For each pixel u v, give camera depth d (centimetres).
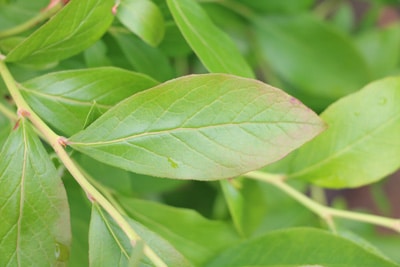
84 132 27
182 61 40
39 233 27
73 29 29
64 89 29
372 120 31
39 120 28
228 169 27
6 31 32
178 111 27
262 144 27
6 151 28
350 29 50
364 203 59
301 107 27
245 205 35
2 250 27
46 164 28
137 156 27
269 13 40
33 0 34
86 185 27
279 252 31
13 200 27
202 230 33
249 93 27
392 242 43
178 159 27
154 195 41
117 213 27
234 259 32
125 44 32
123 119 27
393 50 46
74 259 33
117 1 30
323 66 41
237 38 42
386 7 52
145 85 29
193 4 30
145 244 27
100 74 29
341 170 32
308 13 40
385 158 31
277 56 41
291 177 33
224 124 27
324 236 31
